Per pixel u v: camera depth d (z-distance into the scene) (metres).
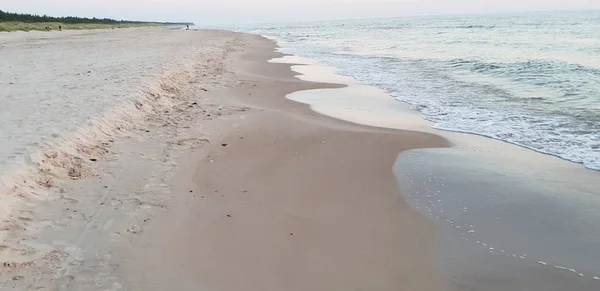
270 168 6.80
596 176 6.29
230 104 11.31
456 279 4.02
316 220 5.12
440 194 5.92
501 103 11.01
